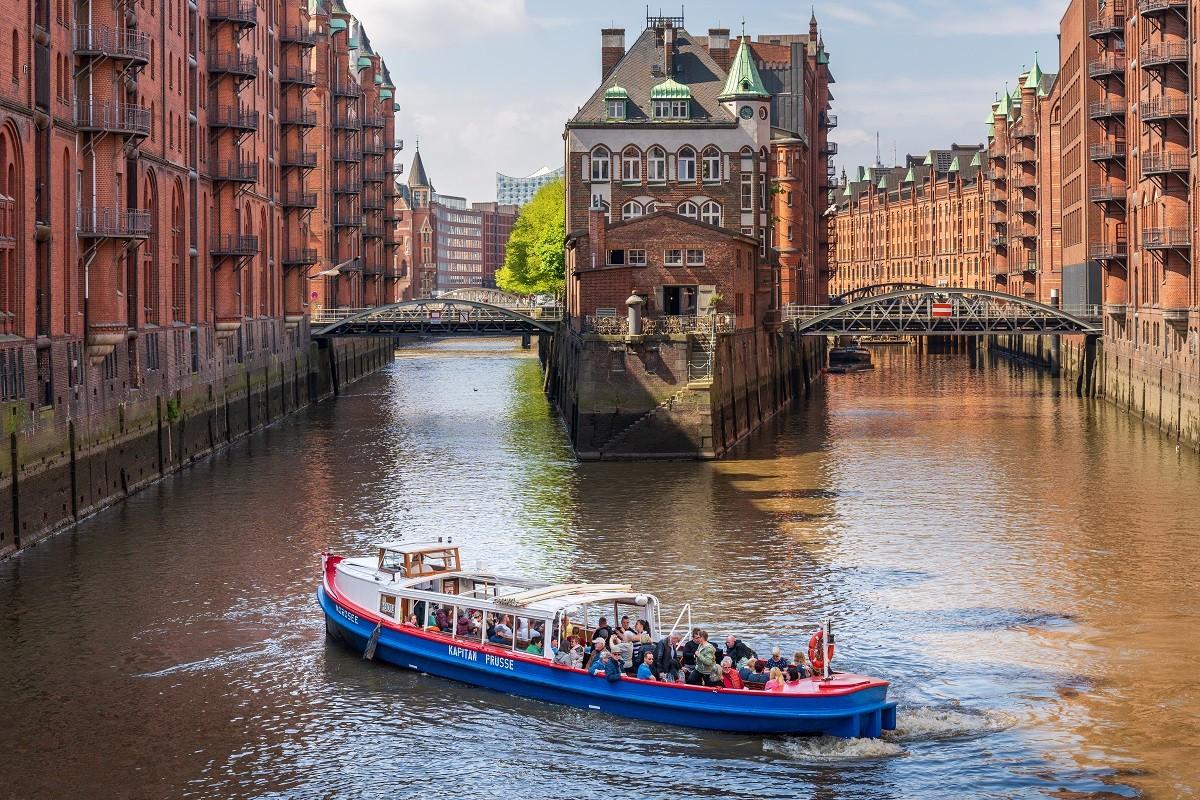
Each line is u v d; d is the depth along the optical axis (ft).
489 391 413.80
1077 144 434.71
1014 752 111.65
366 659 134.51
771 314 331.16
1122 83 348.79
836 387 427.33
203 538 184.75
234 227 293.43
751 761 110.52
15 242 175.22
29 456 177.58
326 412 353.92
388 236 609.01
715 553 175.01
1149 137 305.53
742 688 116.57
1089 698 122.83
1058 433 294.46
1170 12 286.46
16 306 175.63
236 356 299.17
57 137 192.65
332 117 476.13
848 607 150.51
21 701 123.65
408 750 113.50
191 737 115.96
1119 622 144.56
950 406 358.43
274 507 207.21
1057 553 174.81
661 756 111.86
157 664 133.28
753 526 191.31
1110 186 349.61
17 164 176.76
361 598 138.82
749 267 303.89
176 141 258.98
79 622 146.10
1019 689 125.18
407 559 137.49
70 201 197.36
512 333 388.78
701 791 105.70
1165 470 239.30
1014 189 572.51
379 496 215.92
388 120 609.01
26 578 163.02
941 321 390.42
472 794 105.60
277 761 111.34
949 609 149.59
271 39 349.41
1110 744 112.98
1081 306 421.59
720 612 148.56
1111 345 360.07
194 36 275.80
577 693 121.29
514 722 119.03
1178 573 163.94
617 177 374.43
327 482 230.27
